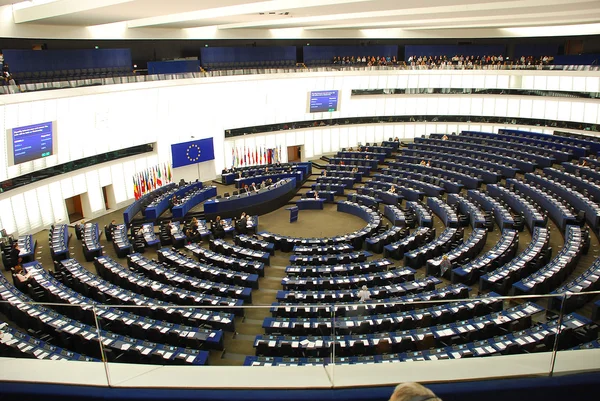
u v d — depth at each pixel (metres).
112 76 30.03
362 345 8.08
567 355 4.75
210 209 28.94
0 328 8.90
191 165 35.66
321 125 41.75
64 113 26.62
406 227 25.86
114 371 4.67
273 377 4.56
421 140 39.94
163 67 34.62
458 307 12.02
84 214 29.69
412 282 17.20
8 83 23.42
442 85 41.94
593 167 29.45
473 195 28.23
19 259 21.50
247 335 13.12
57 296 16.45
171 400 4.29
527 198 25.81
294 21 28.05
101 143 29.30
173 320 12.52
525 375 4.45
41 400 4.38
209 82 33.81
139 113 31.30
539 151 33.75
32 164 25.52
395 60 44.31
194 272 19.52
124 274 18.59
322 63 41.78
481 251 22.00
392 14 24.22
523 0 20.14
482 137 39.06
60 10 21.05
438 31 41.19
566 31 37.00
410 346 11.29
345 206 30.22
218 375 4.61
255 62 39.22
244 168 37.03
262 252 21.94
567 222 22.80
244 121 37.62
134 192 31.66
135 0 17.14
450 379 4.43
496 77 40.09
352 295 16.08
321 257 20.77
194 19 25.22
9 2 20.61
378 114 43.19
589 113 36.00
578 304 5.62
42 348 10.25
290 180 33.00
